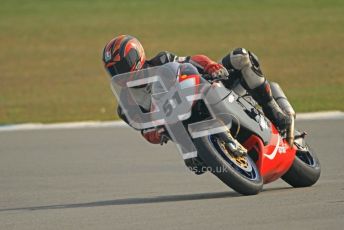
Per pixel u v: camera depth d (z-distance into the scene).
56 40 96.19
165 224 19.03
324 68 72.81
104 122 48.66
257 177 22.89
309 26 96.94
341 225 18.00
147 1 125.50
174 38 94.12
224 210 20.61
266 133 23.48
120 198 25.22
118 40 22.20
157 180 29.12
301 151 25.69
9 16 114.38
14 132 45.59
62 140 41.59
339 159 32.44
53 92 67.31
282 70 73.12
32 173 32.09
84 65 81.56
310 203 21.33
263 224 18.47
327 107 51.31
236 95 23.23
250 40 90.44
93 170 32.19
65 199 25.53
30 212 22.62
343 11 106.69
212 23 103.25
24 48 92.00
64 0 129.25
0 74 78.12
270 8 113.06
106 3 124.81
